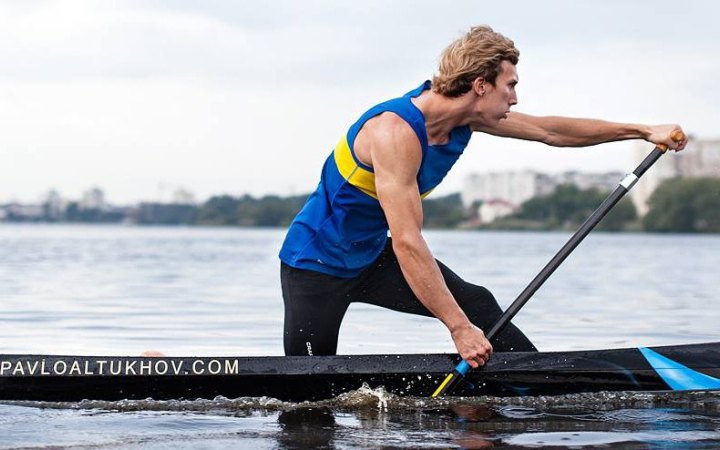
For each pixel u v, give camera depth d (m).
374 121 4.88
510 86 4.92
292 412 4.84
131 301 11.82
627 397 5.29
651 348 5.41
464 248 36.16
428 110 4.89
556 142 5.73
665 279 17.64
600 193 76.19
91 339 8.18
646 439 4.27
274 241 45.28
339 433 4.34
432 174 5.04
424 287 4.88
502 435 4.32
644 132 5.62
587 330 9.13
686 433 4.40
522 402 5.12
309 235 5.32
